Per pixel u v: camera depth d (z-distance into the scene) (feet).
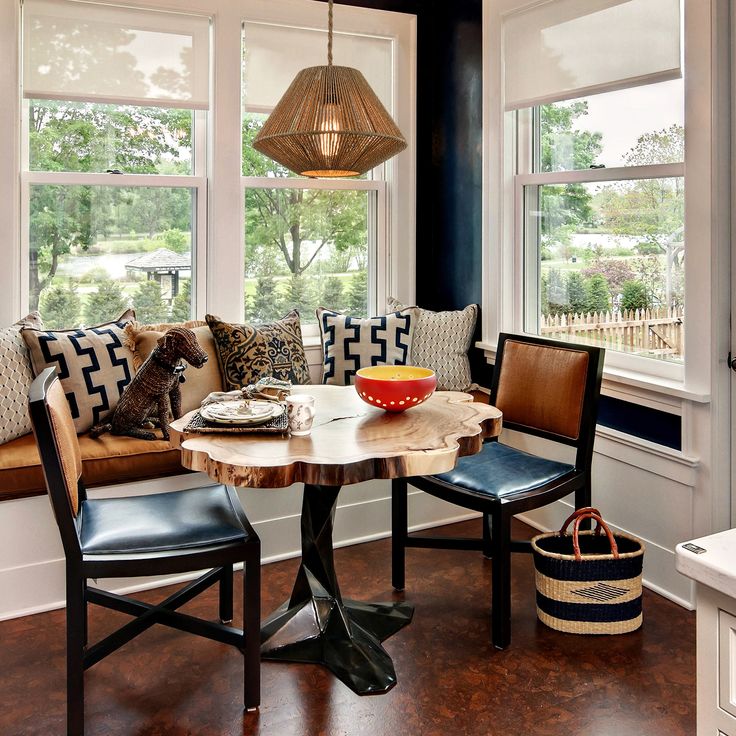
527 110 11.04
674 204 8.64
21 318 10.11
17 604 8.24
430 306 13.00
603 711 6.47
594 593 7.72
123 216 10.68
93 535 6.35
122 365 9.48
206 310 11.30
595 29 9.37
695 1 7.74
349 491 10.27
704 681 2.90
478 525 11.05
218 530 6.50
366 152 6.79
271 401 7.83
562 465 8.45
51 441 5.72
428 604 8.57
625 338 9.51
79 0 9.98
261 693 6.79
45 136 10.10
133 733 6.21
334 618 7.49
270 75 11.37
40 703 6.64
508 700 6.64
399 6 12.16
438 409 7.79
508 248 11.29
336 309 12.46
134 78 10.39
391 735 6.16
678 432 8.51
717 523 8.07
